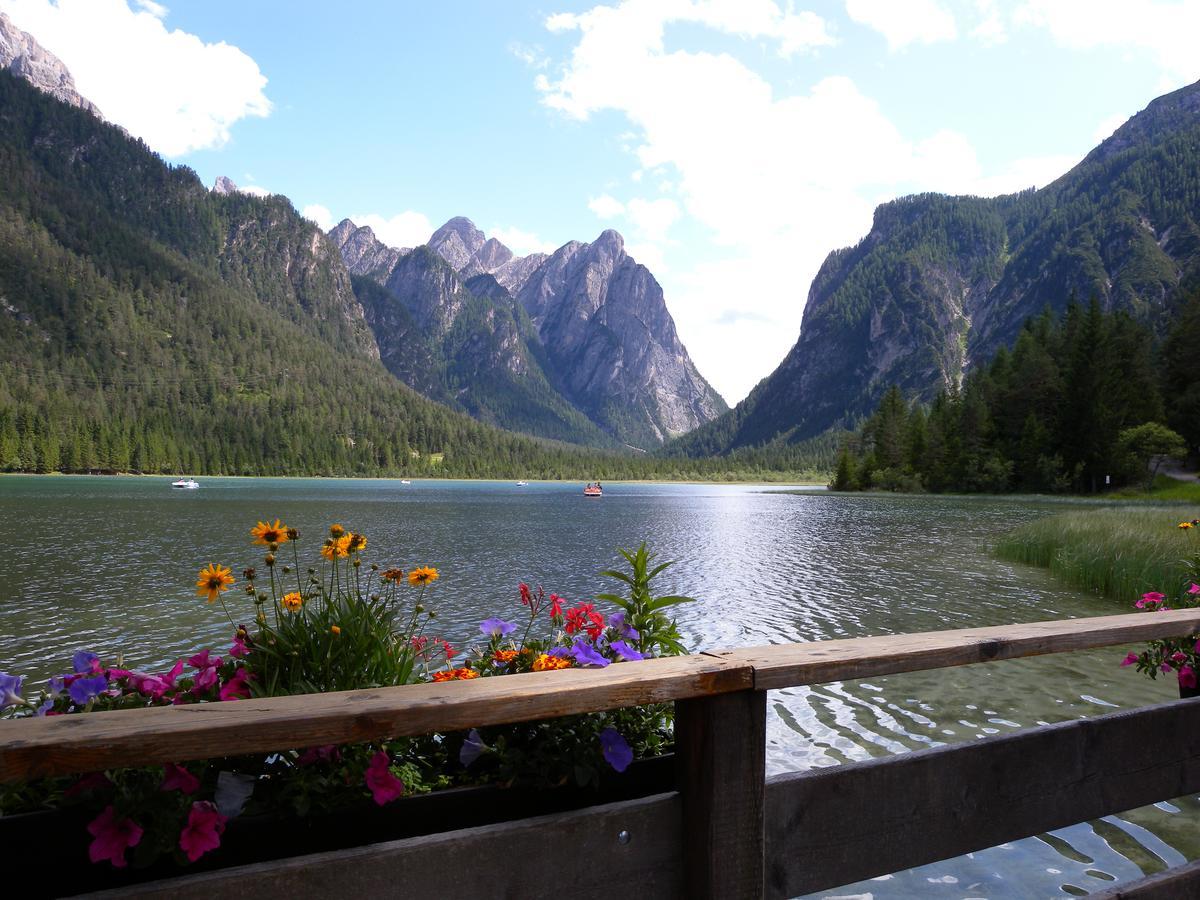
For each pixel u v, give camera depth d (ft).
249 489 378.32
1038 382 303.27
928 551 92.63
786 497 367.04
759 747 6.06
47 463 501.15
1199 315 289.74
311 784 6.05
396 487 507.30
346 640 8.25
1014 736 7.36
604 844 5.80
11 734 4.33
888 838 6.68
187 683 7.74
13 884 5.48
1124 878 14.62
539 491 463.83
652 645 10.05
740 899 5.89
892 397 444.96
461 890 5.39
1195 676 14.48
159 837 5.42
